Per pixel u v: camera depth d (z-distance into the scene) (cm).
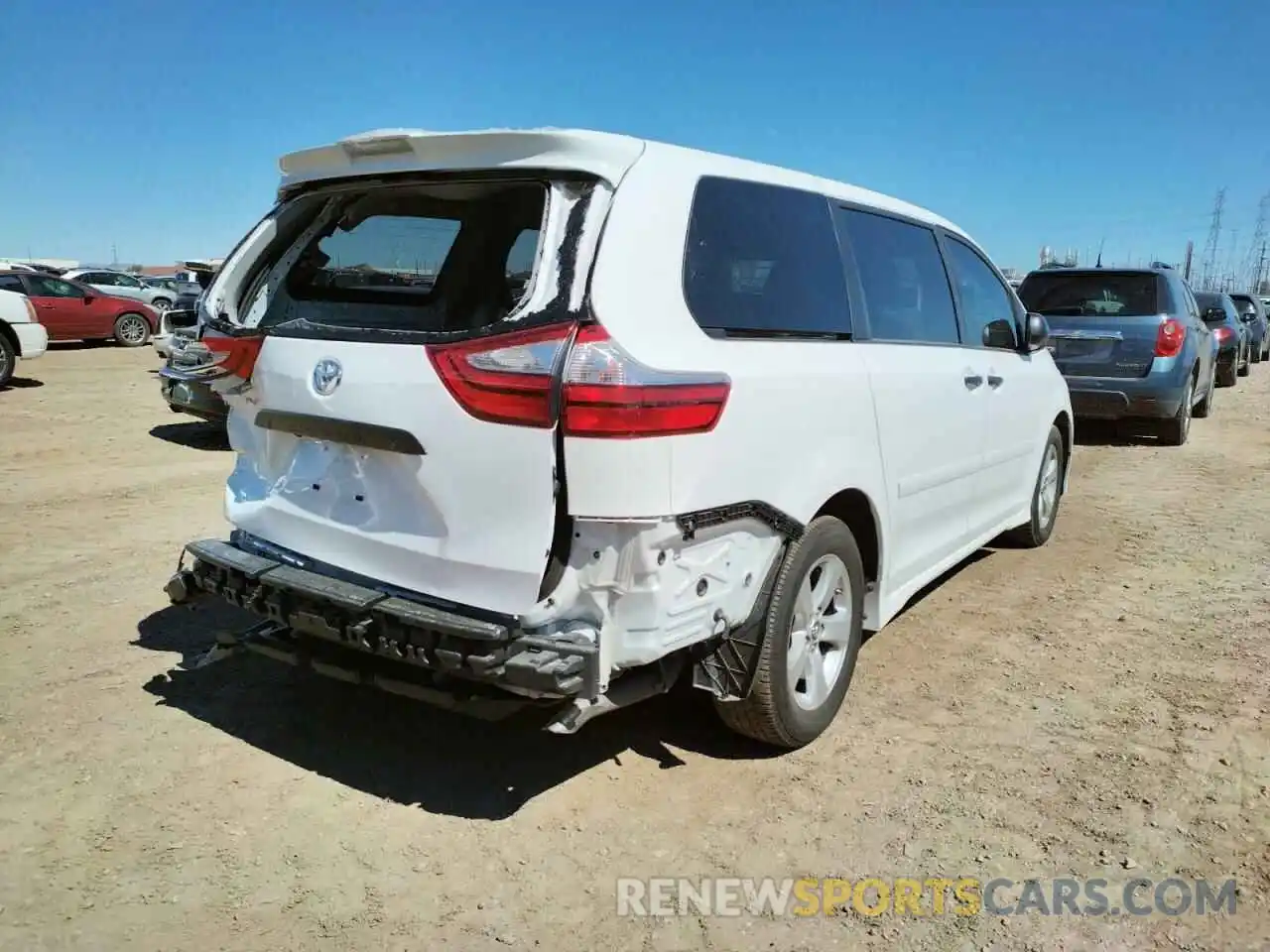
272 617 326
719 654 329
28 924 265
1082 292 1021
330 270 368
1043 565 601
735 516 303
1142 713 398
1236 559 611
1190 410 1074
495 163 299
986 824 320
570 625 281
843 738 376
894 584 423
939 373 434
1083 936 270
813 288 362
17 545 589
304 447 333
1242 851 307
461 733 376
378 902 278
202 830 309
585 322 270
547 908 277
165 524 645
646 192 294
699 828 317
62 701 391
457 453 283
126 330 2141
